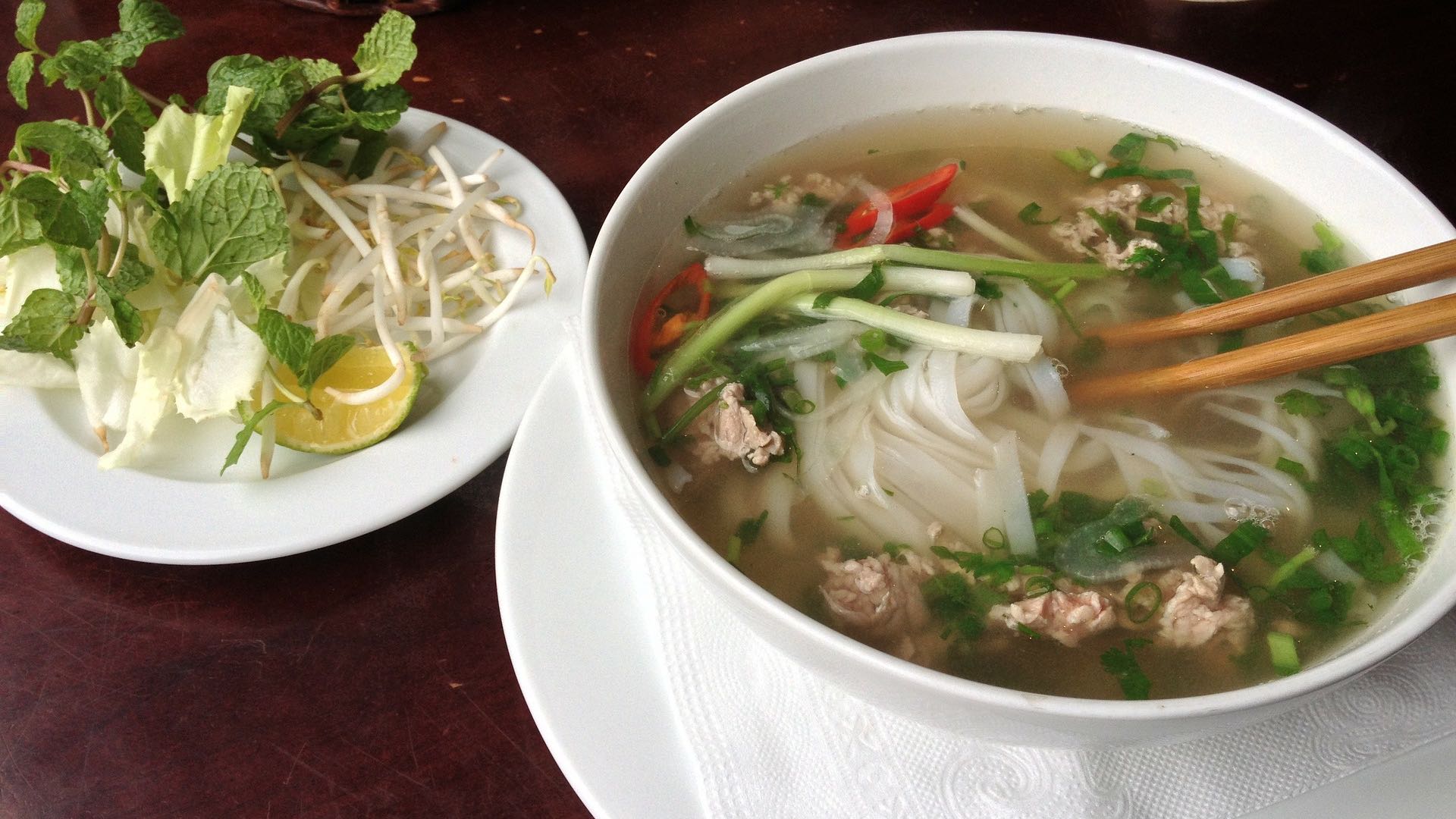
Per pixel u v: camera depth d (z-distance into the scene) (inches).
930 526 10.1
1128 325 11.3
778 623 7.9
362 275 14.9
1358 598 9.4
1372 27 16.8
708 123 11.3
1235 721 7.8
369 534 11.9
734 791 8.8
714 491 10.3
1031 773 8.9
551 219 14.5
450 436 12.4
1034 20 17.1
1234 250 11.6
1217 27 16.8
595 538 10.1
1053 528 10.1
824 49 17.0
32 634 11.2
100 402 12.8
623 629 9.6
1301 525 10.0
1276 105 11.7
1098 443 10.7
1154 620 9.4
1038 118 12.9
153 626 11.2
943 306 11.4
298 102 15.1
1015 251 11.9
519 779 10.2
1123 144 12.6
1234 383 10.4
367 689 10.7
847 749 8.9
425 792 10.1
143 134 14.9
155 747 10.4
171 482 11.9
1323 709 9.3
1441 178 14.7
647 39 17.2
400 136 15.9
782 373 10.9
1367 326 9.4
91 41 15.4
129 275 13.0
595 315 9.5
